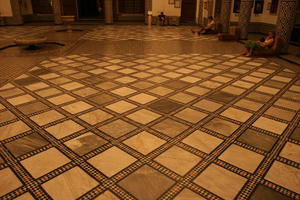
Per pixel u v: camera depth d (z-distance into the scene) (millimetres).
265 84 5090
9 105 4027
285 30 7477
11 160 2688
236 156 2768
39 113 3750
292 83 5160
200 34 12305
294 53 7844
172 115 3703
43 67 6246
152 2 16109
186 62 6797
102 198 2180
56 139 3072
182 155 2771
